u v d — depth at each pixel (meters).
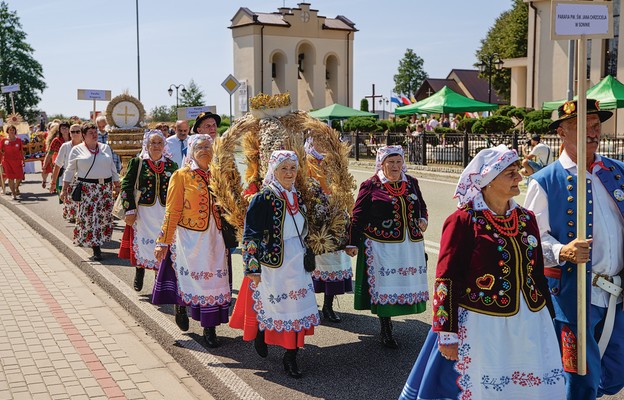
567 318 4.16
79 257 10.16
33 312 7.42
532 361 3.72
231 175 6.07
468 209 3.85
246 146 6.15
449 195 16.39
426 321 7.02
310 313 5.50
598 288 4.17
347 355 6.05
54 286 8.60
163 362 5.96
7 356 6.03
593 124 4.20
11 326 6.91
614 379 4.29
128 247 8.36
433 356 3.90
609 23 4.04
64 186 10.13
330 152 6.14
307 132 6.56
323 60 59.03
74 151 10.05
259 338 5.75
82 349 6.24
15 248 11.07
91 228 9.95
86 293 8.27
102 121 14.16
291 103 6.30
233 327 6.04
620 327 4.21
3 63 82.31
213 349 6.23
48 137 18.61
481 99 73.94
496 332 3.72
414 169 22.55
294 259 5.43
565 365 4.20
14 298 8.00
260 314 5.52
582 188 3.90
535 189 4.24
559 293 4.20
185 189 6.27
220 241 6.28
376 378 5.50
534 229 3.87
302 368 5.75
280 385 5.37
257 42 55.94
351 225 6.15
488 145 21.70
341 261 7.02
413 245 6.20
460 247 3.79
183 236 6.27
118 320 7.18
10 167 17.36
